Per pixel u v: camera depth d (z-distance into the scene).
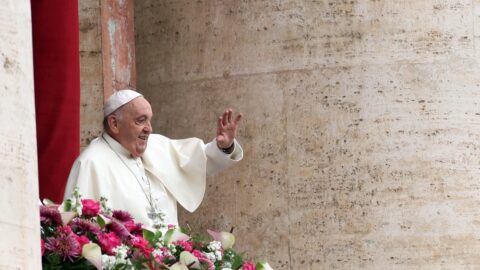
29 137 6.39
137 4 14.99
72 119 11.65
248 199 14.13
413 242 13.82
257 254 14.04
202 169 10.78
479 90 14.10
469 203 13.93
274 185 14.09
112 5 14.12
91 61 13.80
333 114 14.05
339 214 13.90
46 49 11.65
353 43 14.10
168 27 14.76
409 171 13.91
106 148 10.42
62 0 11.73
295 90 14.14
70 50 11.73
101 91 13.74
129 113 10.37
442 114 13.99
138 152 10.42
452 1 14.16
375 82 14.04
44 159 11.44
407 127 13.97
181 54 14.66
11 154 6.25
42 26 11.66
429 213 13.86
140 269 8.10
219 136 10.77
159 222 9.41
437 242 13.83
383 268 13.80
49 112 11.56
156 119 14.73
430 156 13.94
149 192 10.48
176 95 14.64
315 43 14.16
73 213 8.14
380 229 13.85
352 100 14.04
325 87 14.09
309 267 13.91
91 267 7.93
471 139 14.02
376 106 13.99
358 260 13.83
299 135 14.09
